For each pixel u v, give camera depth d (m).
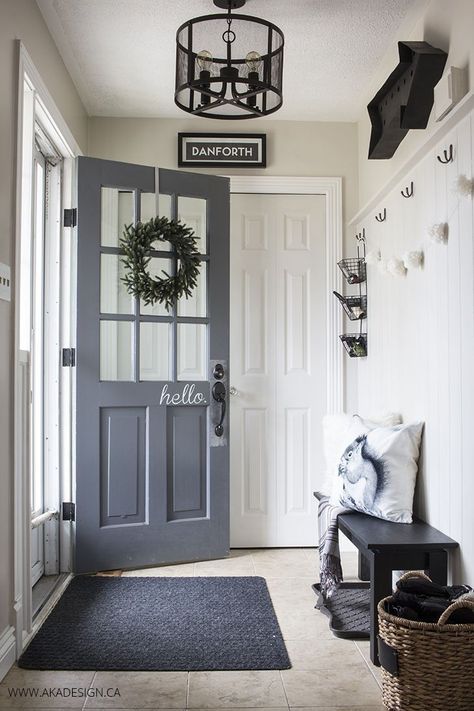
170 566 3.80
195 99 3.97
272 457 4.27
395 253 3.46
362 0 2.96
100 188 3.72
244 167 4.28
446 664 2.03
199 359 3.99
